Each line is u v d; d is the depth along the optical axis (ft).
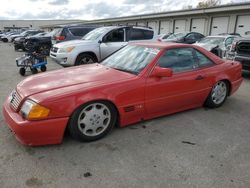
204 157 9.55
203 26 74.33
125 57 13.42
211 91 14.48
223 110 14.90
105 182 7.96
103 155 9.53
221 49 34.35
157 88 11.73
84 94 9.78
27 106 9.26
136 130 11.75
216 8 65.72
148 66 11.72
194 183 8.00
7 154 9.45
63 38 38.65
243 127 12.48
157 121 12.86
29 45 29.27
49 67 32.99
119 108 10.75
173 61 12.67
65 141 10.45
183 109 13.74
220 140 11.01
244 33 61.87
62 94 9.45
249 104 16.24
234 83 15.69
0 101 16.02
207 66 14.20
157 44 13.34
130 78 11.15
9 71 29.19
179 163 9.10
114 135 11.16
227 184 7.98
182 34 57.36
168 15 84.58
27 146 10.00
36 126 9.01
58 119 9.34
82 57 26.21
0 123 12.17
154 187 7.77
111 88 10.42
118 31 27.81
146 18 98.12
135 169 8.68
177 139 10.98
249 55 24.09
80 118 10.01
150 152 9.82
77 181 7.98
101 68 12.87
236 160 9.39
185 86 12.86
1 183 7.83
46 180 8.01
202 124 12.69
